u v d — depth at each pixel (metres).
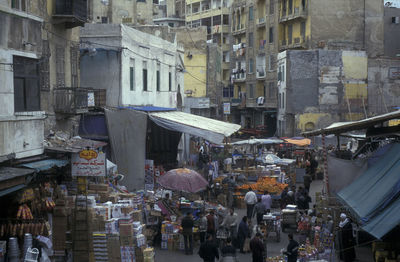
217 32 73.31
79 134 20.98
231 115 68.81
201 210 17.64
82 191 13.66
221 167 31.59
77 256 12.86
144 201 17.11
